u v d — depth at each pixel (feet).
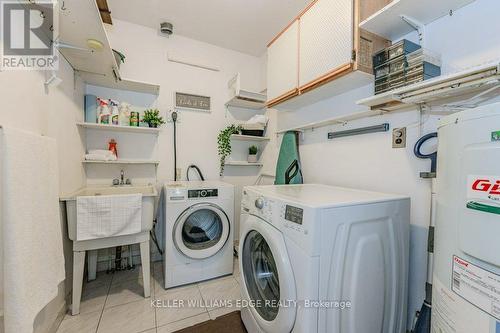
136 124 7.66
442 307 2.50
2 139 2.97
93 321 5.12
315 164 6.95
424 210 4.17
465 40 3.67
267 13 7.30
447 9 3.81
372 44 4.57
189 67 9.02
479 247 2.04
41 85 4.31
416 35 4.39
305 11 5.56
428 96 3.81
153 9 7.22
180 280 6.59
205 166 9.38
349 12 4.42
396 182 4.67
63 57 5.54
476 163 2.09
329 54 4.86
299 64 5.79
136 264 8.00
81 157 6.83
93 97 7.14
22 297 3.11
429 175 3.91
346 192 4.40
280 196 3.78
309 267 2.91
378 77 4.49
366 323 3.41
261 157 10.20
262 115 9.50
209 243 7.04
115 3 6.95
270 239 3.58
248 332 4.56
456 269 2.29
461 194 2.25
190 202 6.66
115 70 6.36
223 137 9.33
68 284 5.52
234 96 8.73
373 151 5.18
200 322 5.14
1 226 3.07
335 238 3.07
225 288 6.55
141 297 6.07
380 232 3.53
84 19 4.28
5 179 2.98
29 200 3.40
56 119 5.02
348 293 3.21
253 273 4.66
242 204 4.92
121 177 7.92
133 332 4.81
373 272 3.44
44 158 3.88
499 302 1.87
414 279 4.29
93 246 5.51
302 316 2.97
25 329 3.12
